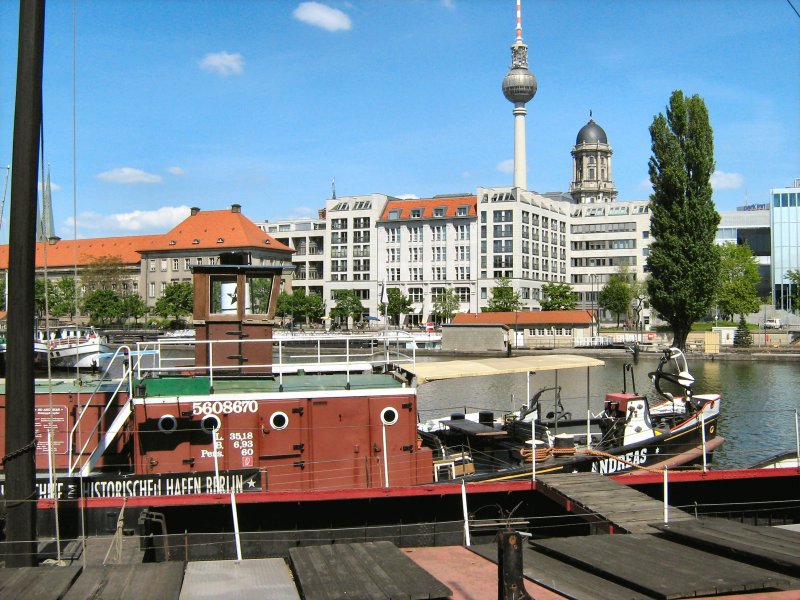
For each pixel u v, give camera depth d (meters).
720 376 61.81
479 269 128.12
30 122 10.57
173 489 14.34
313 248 144.62
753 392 51.03
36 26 10.59
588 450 18.17
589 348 87.50
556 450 18.83
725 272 102.12
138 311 114.19
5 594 8.77
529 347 90.19
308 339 17.47
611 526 13.10
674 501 17.53
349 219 137.12
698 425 22.80
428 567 10.80
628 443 21.55
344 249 137.50
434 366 17.98
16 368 10.67
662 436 21.69
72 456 15.12
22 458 10.74
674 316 75.62
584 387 54.34
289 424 15.40
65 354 51.00
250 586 9.74
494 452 19.53
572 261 146.00
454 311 119.81
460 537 15.49
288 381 17.00
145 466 14.91
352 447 15.66
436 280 130.88
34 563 10.79
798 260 123.19
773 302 123.00
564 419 25.25
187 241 132.50
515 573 7.23
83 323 112.38
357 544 10.95
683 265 73.62
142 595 8.90
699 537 10.80
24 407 10.73
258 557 14.30
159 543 13.63
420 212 132.75
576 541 11.09
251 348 17.20
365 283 135.62
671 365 71.50
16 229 10.62
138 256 138.12
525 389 52.78
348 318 132.38
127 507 13.86
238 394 15.25
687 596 8.82
